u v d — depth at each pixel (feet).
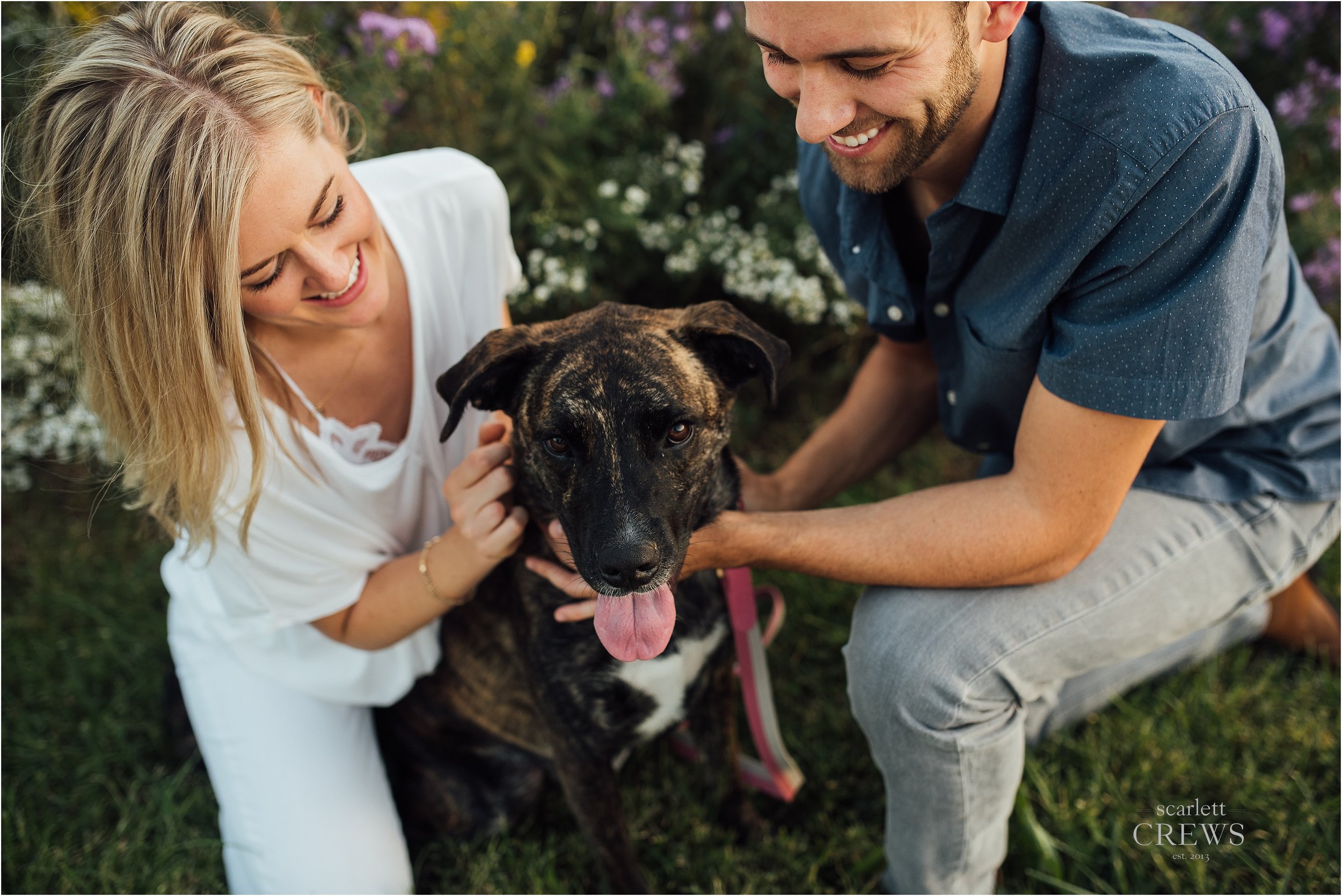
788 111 13.91
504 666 8.42
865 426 9.75
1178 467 7.84
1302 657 10.21
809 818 9.15
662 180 13.79
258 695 8.40
